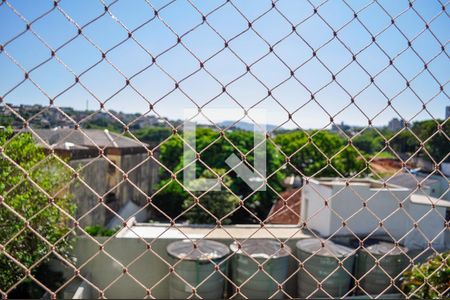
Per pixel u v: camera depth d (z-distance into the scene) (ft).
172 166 57.41
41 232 18.10
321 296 23.70
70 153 26.11
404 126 5.77
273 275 22.76
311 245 24.80
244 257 22.63
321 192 28.68
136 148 53.31
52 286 22.59
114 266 25.49
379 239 26.66
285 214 35.68
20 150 16.31
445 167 24.40
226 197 43.55
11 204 16.65
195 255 22.47
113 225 44.32
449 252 13.76
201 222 43.47
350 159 57.52
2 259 17.24
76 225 4.53
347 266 23.79
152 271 25.71
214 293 22.94
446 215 24.99
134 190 53.88
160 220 54.95
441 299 6.54
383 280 23.45
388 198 26.96
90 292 24.76
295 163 63.77
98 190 40.42
